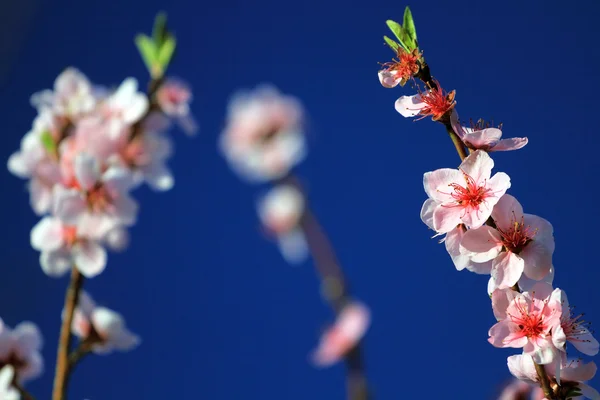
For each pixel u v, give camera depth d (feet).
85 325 3.57
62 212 3.59
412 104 3.10
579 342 3.03
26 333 3.58
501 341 3.01
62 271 3.60
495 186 3.05
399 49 3.13
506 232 3.05
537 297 3.03
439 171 3.07
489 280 3.06
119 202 3.63
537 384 3.05
